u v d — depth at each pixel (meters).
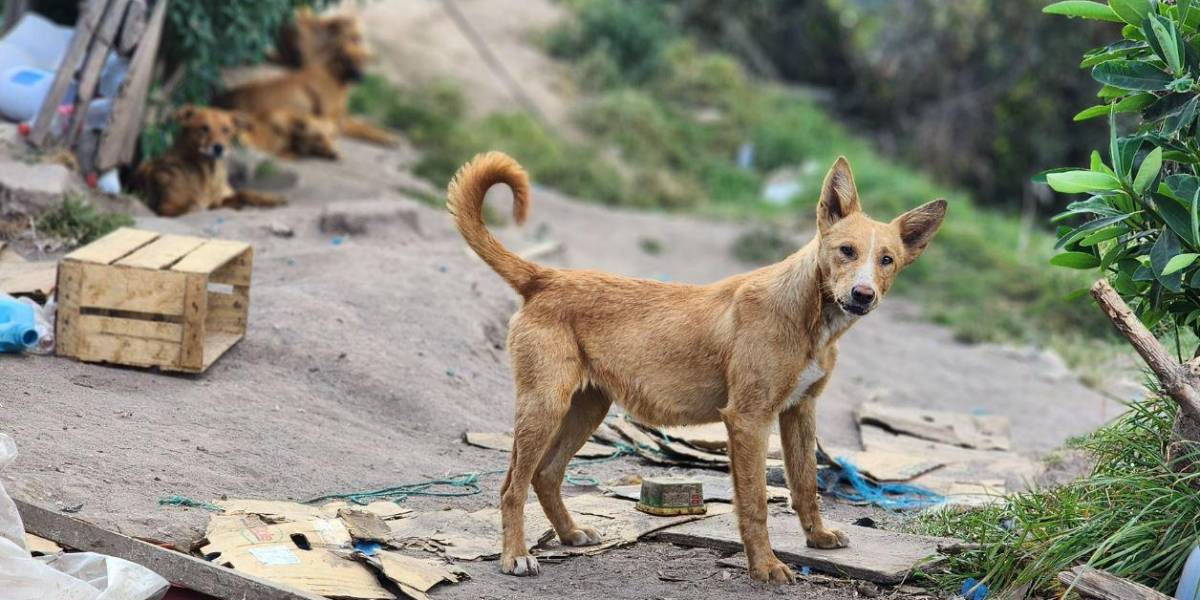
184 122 11.81
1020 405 11.77
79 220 9.78
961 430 9.94
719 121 24.83
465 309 9.97
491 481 6.92
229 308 8.09
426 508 6.32
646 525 6.14
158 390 7.14
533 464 5.50
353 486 6.46
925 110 27.23
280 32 17.09
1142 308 5.66
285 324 8.51
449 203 5.71
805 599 5.19
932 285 17.19
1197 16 5.40
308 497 6.16
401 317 9.38
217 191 12.21
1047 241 20.34
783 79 29.59
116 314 7.40
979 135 26.48
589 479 7.24
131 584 4.35
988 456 9.13
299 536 5.30
